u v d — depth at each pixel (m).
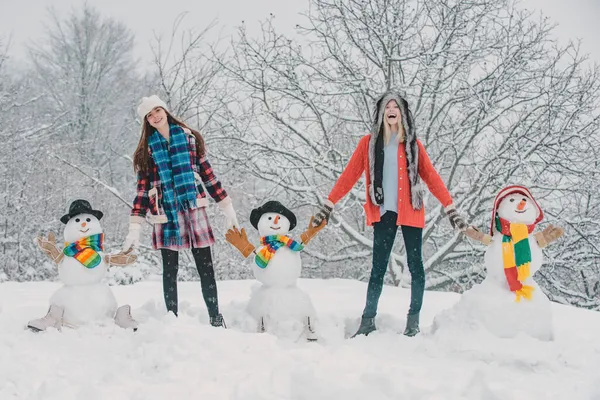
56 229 14.38
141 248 12.16
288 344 3.66
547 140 10.80
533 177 10.84
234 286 6.11
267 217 4.32
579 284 14.86
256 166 11.80
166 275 4.27
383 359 3.39
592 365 3.31
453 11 11.03
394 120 4.29
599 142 10.83
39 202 14.54
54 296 4.01
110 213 14.92
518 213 3.96
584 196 12.20
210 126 12.20
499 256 3.90
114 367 3.04
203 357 3.06
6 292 5.39
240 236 4.37
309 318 4.04
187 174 4.23
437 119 12.11
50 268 13.94
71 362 3.14
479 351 3.50
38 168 14.60
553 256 11.78
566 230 12.16
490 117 11.22
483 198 11.33
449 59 11.26
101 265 4.12
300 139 12.21
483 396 2.61
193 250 4.28
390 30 10.98
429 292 6.09
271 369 2.93
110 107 21.58
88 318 3.94
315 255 12.76
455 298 5.70
